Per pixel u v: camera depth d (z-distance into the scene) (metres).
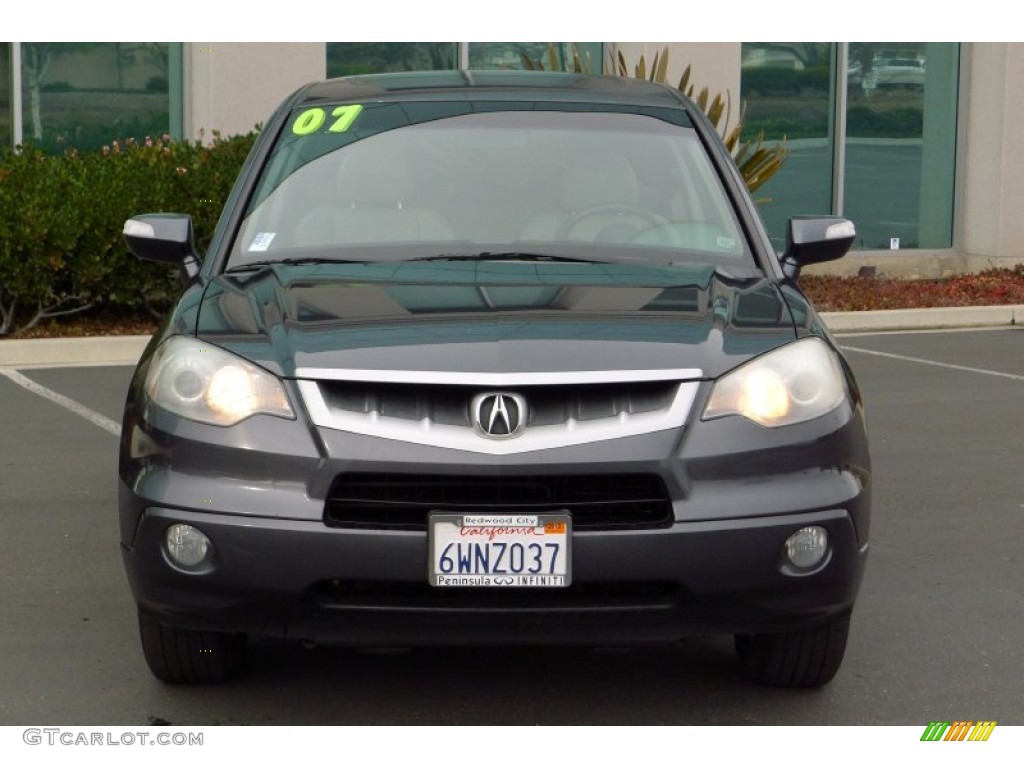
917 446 8.35
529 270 4.90
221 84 13.59
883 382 10.49
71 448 8.08
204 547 4.07
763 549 4.05
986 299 14.32
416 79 6.02
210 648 4.50
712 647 5.06
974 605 5.55
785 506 4.09
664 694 4.63
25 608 5.45
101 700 4.56
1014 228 16.20
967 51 16.42
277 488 4.04
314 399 4.10
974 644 5.12
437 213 5.27
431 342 4.20
